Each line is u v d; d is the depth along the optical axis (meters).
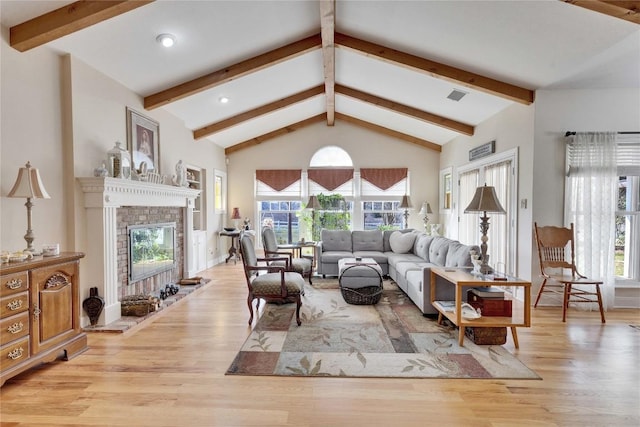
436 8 3.26
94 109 3.57
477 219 5.82
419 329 3.41
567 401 2.16
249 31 3.83
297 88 6.00
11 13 2.61
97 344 3.02
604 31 2.95
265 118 6.98
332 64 4.66
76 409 2.06
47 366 2.60
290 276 3.84
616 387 2.32
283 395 2.22
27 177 2.56
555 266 3.99
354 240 6.36
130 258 4.04
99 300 3.38
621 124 4.11
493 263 5.17
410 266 4.70
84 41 3.15
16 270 2.30
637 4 2.48
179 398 2.18
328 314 3.89
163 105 4.67
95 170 3.40
